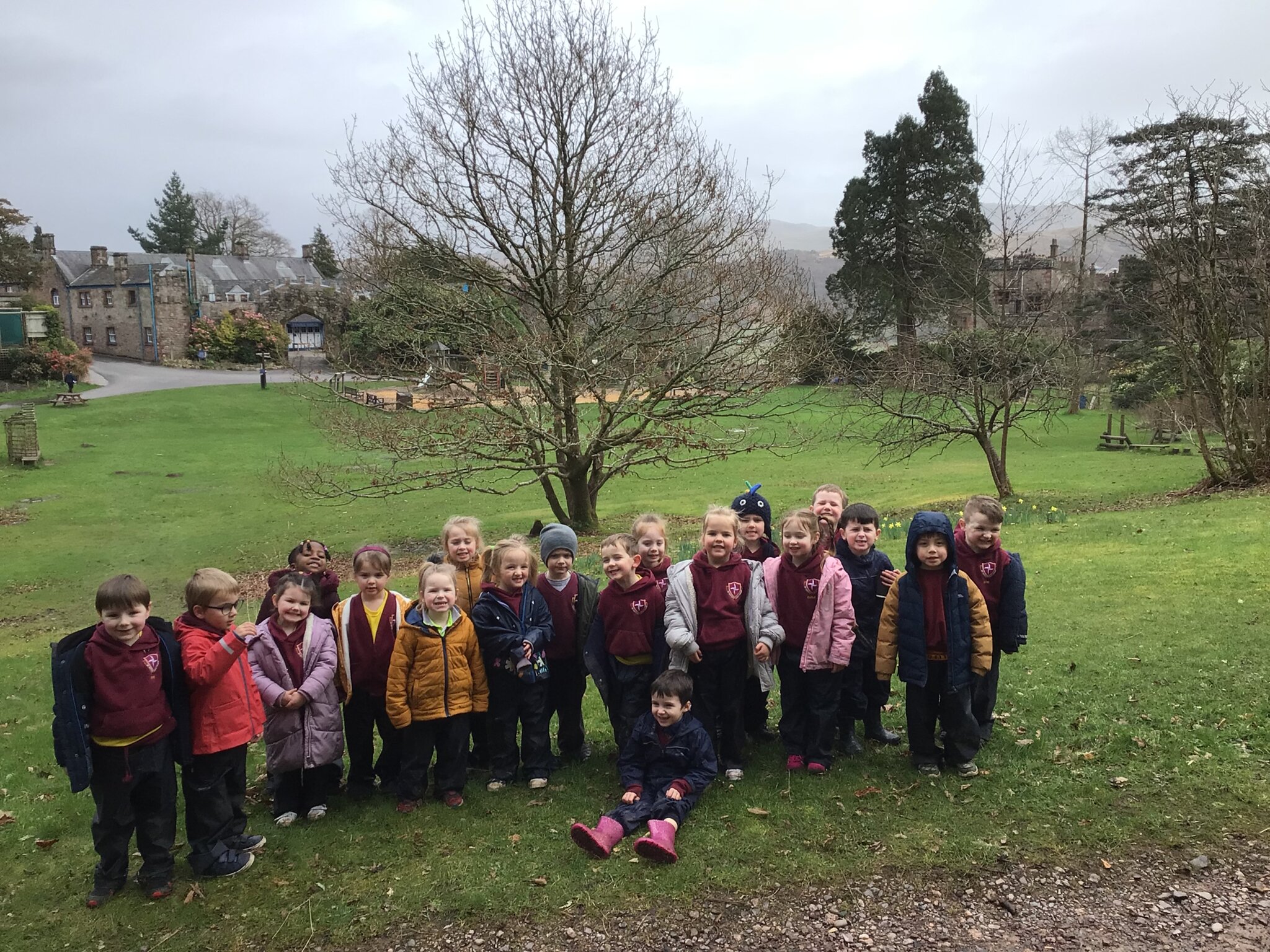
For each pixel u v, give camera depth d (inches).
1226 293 643.5
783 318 657.0
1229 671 230.5
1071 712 215.6
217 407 1785.2
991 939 134.1
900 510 717.3
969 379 749.3
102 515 902.4
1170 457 1027.3
